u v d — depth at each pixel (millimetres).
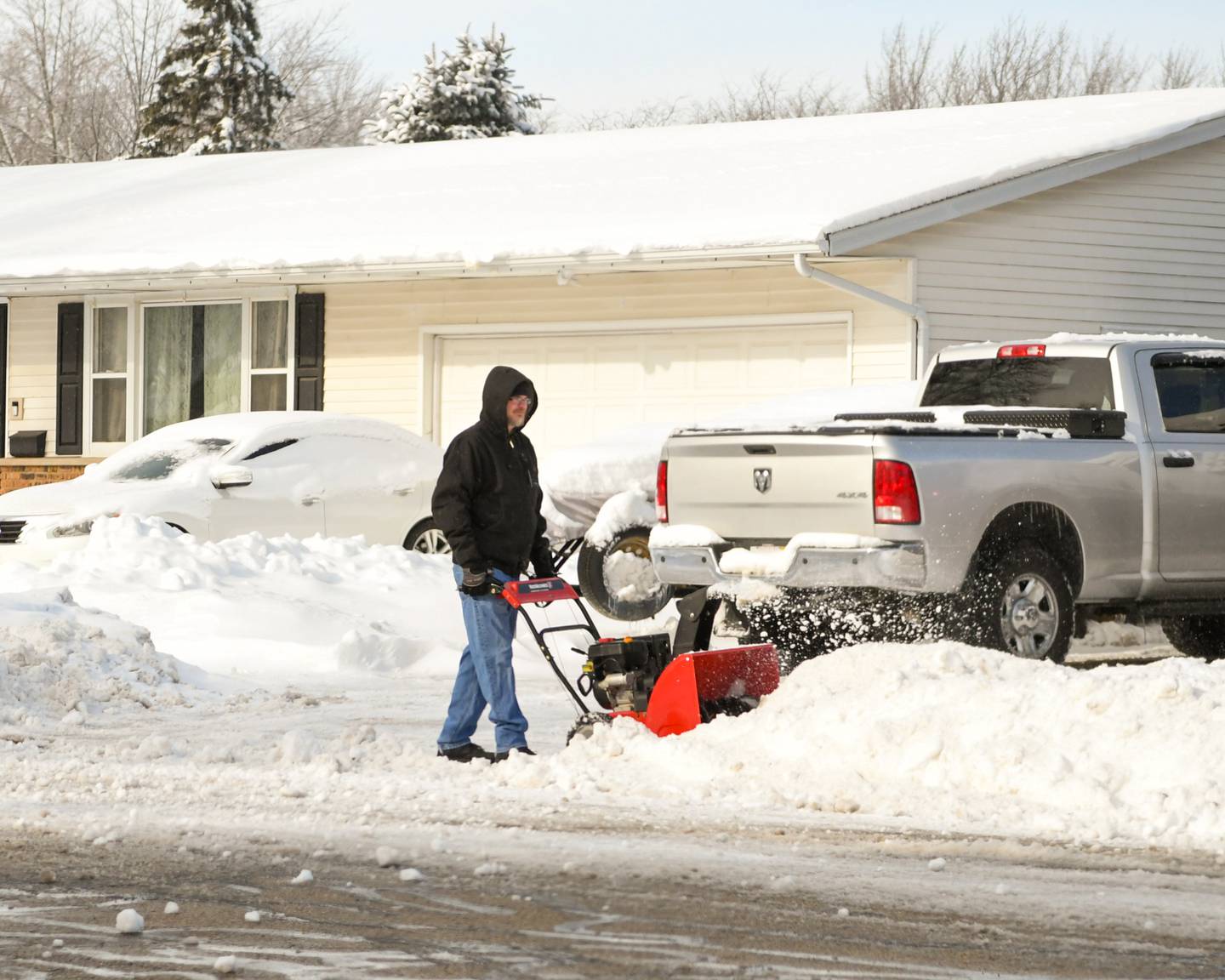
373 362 34969
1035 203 31156
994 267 30781
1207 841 9969
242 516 26406
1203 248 32562
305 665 19688
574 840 10008
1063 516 17156
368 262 32062
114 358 37406
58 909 8383
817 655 17156
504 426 13156
